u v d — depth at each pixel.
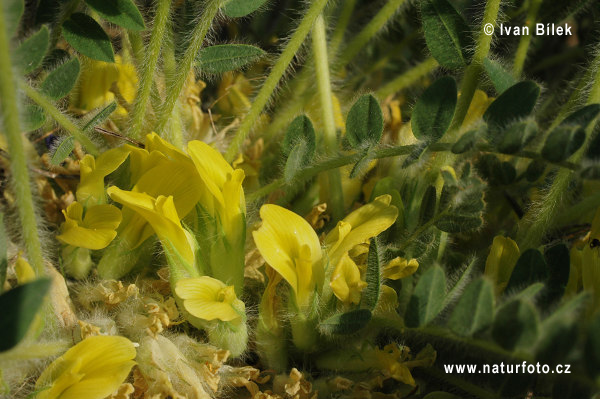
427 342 0.23
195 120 0.27
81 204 0.23
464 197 0.23
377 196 0.25
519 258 0.22
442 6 0.25
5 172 0.25
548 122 0.29
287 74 0.30
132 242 0.24
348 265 0.23
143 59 0.26
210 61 0.25
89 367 0.21
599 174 0.22
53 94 0.24
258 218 0.25
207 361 0.23
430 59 0.29
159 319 0.23
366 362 0.23
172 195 0.23
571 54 0.31
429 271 0.21
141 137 0.26
